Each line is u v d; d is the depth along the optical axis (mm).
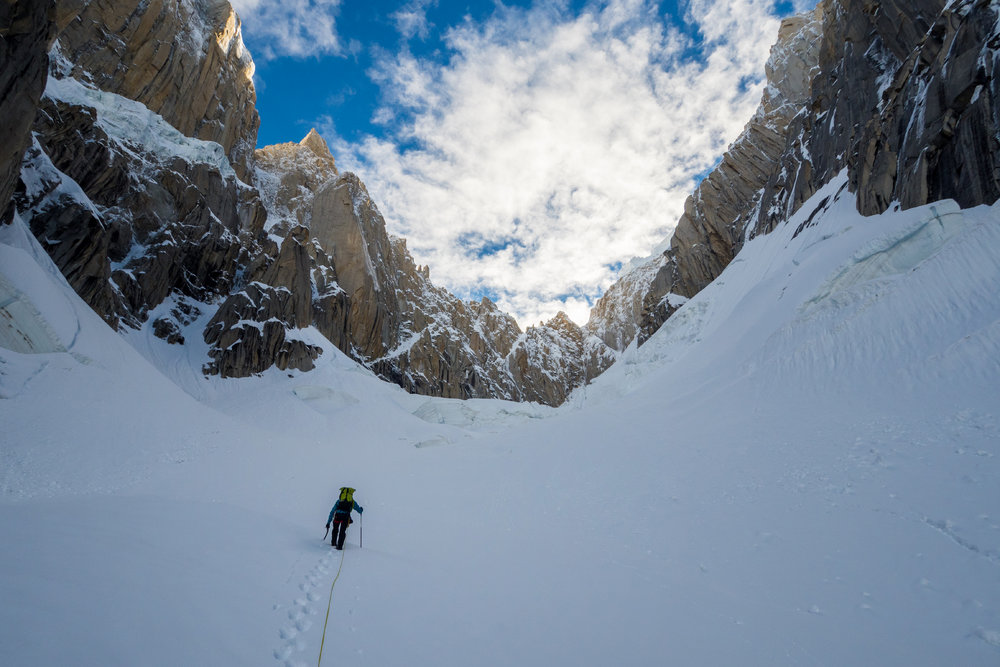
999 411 12859
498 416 83500
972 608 6617
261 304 68188
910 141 33438
